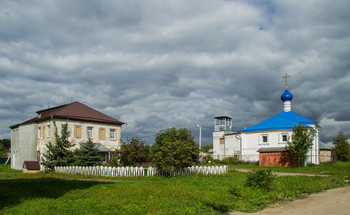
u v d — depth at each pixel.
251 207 13.01
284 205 13.56
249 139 50.25
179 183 19.52
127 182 21.61
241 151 50.72
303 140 39.69
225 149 55.47
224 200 14.52
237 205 13.41
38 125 42.88
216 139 57.78
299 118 50.47
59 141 34.62
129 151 34.50
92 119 42.28
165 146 25.17
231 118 60.00
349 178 22.42
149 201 13.44
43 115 44.28
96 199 13.92
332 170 31.38
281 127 47.22
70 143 35.84
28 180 23.05
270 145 47.78
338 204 12.88
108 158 42.59
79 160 32.62
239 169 37.12
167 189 16.42
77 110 42.53
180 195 15.01
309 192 16.39
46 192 15.91
